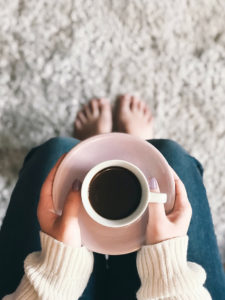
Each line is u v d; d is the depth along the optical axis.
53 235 0.41
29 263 0.45
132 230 0.40
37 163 0.72
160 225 0.39
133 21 1.00
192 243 0.62
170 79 1.01
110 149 0.40
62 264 0.41
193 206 0.66
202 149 1.02
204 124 1.02
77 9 0.99
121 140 0.40
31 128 0.98
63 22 0.99
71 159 0.39
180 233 0.42
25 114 0.98
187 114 1.02
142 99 1.01
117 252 0.40
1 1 0.98
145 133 0.98
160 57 1.01
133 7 1.00
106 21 0.99
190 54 1.02
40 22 0.99
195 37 1.02
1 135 0.98
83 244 0.41
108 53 0.99
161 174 0.39
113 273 0.66
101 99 0.99
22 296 0.43
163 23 1.01
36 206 0.66
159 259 0.40
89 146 0.40
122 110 0.99
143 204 0.34
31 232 0.64
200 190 0.69
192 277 0.42
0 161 0.98
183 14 1.02
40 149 0.75
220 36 1.03
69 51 0.98
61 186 0.40
